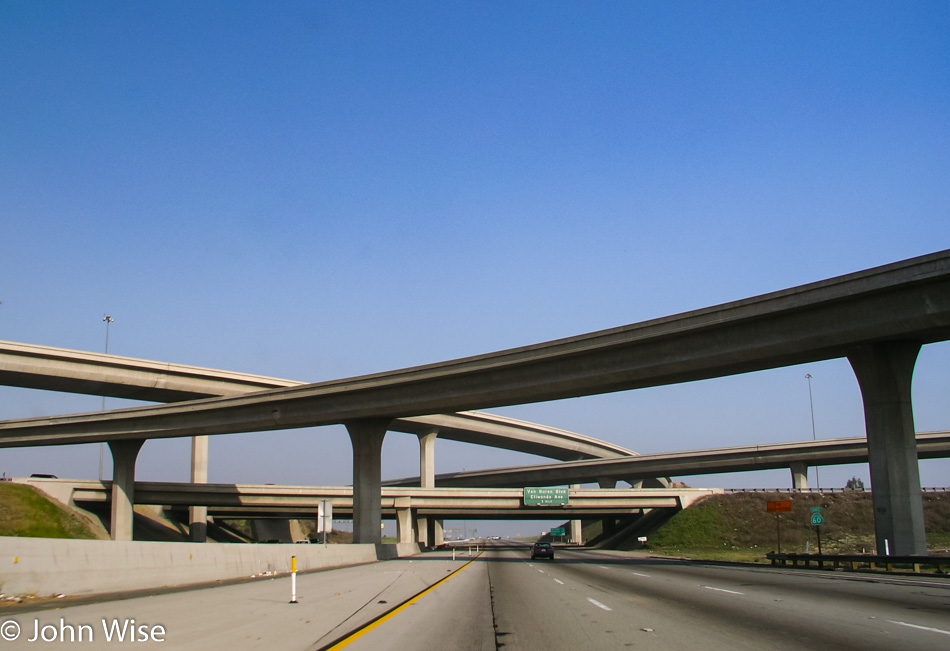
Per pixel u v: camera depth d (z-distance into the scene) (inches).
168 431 3526.1
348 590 1073.5
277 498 4170.8
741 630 617.9
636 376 2197.3
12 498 3631.9
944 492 3964.1
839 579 1305.4
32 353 3814.0
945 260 1611.7
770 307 1877.5
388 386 2770.7
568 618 724.7
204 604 826.2
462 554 3127.5
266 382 4503.0
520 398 2532.0
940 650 508.4
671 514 4468.5
